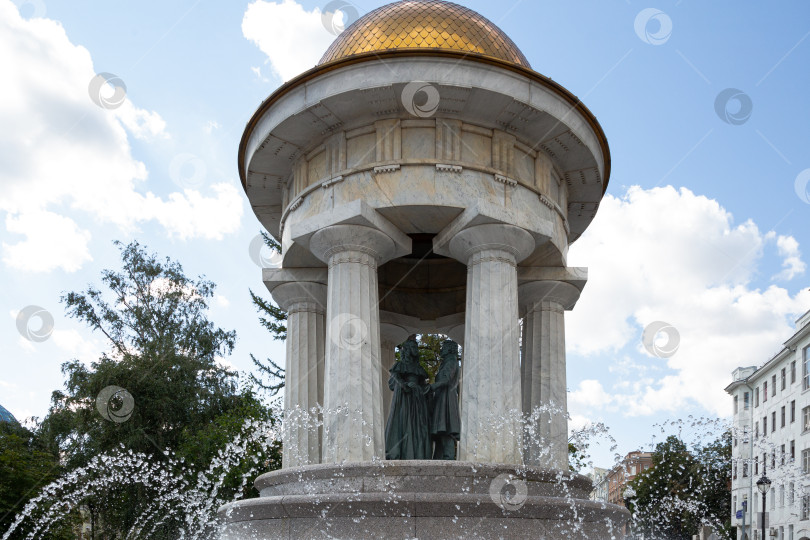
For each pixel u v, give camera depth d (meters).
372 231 12.71
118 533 33.16
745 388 59.78
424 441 13.60
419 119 13.10
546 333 14.49
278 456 25.12
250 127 14.05
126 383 32.31
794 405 50.06
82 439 32.22
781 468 37.31
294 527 9.99
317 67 12.77
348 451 11.67
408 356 14.09
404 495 9.65
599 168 14.58
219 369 34.91
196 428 32.09
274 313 35.00
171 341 34.97
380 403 12.30
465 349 12.41
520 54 14.36
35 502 27.00
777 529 42.97
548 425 13.92
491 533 9.56
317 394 14.41
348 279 12.59
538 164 13.80
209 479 25.92
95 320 35.88
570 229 16.73
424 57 12.48
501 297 12.41
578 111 13.48
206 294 37.97
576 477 11.22
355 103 12.88
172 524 29.88
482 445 11.61
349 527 9.70
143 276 36.94
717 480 32.06
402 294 16.86
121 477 31.77
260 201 15.87
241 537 10.59
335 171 13.29
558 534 9.80
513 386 12.02
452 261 17.02
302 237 13.12
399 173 12.85
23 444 32.88
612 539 10.61
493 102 12.80
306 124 13.39
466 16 13.96
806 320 47.81
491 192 12.95
